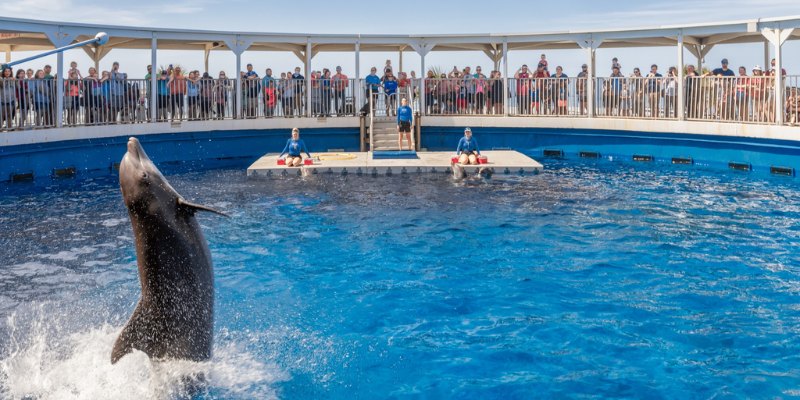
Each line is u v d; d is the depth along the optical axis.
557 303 9.67
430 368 7.71
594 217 14.84
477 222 14.45
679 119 23.70
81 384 6.92
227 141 26.81
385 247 12.58
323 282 10.66
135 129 24.08
